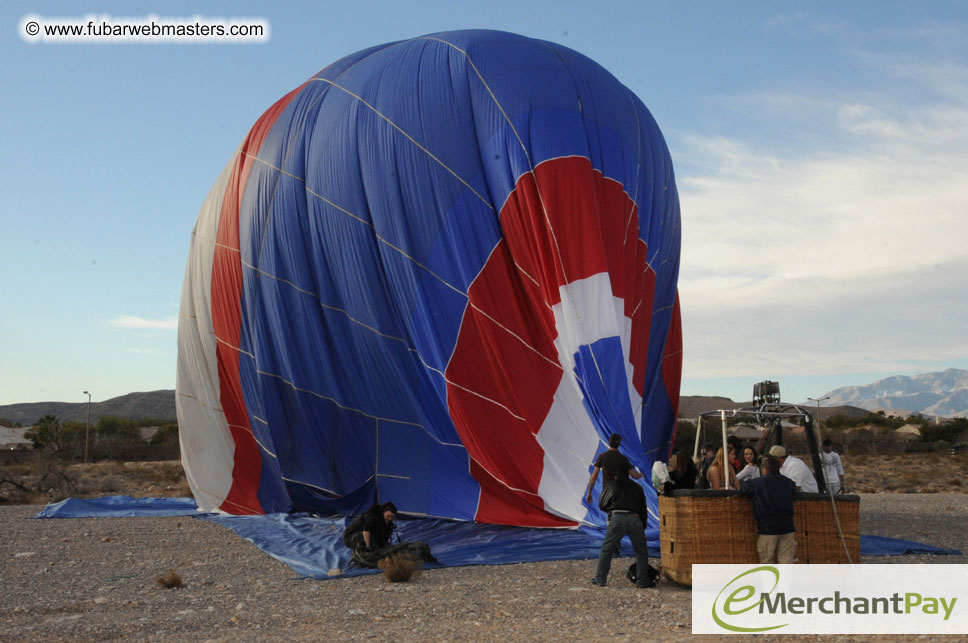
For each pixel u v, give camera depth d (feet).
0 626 25.32
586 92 53.72
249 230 60.85
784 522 28.30
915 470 139.74
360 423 55.83
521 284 49.65
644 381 54.75
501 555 38.68
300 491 57.77
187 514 63.05
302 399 57.72
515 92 51.85
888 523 52.29
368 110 55.93
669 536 30.35
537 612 26.20
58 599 30.07
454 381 50.08
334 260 56.03
